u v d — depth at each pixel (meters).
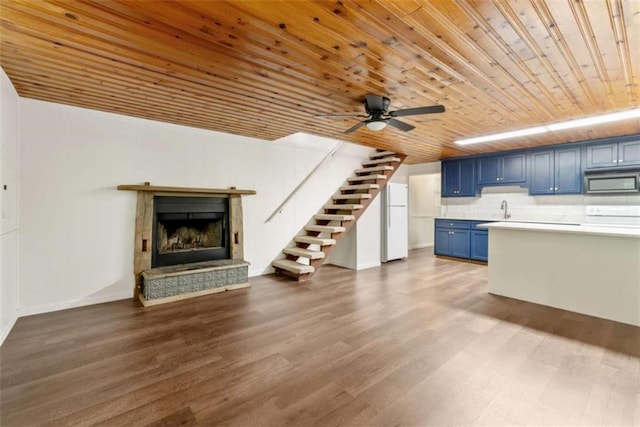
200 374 2.16
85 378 2.10
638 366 2.24
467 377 2.11
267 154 5.11
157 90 2.95
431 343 2.62
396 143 5.25
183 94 3.04
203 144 4.42
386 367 2.24
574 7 1.68
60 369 2.21
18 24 1.86
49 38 2.03
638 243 3.02
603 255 3.21
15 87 2.88
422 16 1.78
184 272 3.84
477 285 4.48
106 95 3.08
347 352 2.47
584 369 2.20
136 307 3.51
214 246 4.63
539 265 3.65
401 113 2.90
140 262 3.88
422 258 6.79
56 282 3.38
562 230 3.42
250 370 2.21
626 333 2.82
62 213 3.41
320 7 1.71
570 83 2.71
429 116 3.69
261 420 1.70
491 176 6.11
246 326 2.99
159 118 3.89
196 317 3.22
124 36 2.02
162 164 4.07
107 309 3.43
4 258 2.66
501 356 2.39
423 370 2.20
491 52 2.18
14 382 2.05
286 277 4.94
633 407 1.79
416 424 1.67
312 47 2.14
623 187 4.62
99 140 3.62
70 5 1.68
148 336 2.76
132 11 1.74
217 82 2.75
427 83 2.75
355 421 1.69
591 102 3.20
